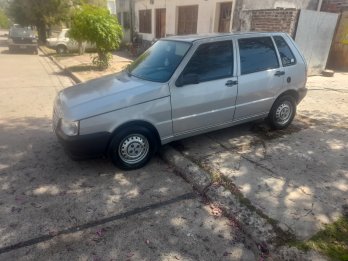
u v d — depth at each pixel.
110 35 11.34
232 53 4.49
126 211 3.31
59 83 9.95
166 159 4.38
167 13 15.17
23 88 8.99
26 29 20.47
